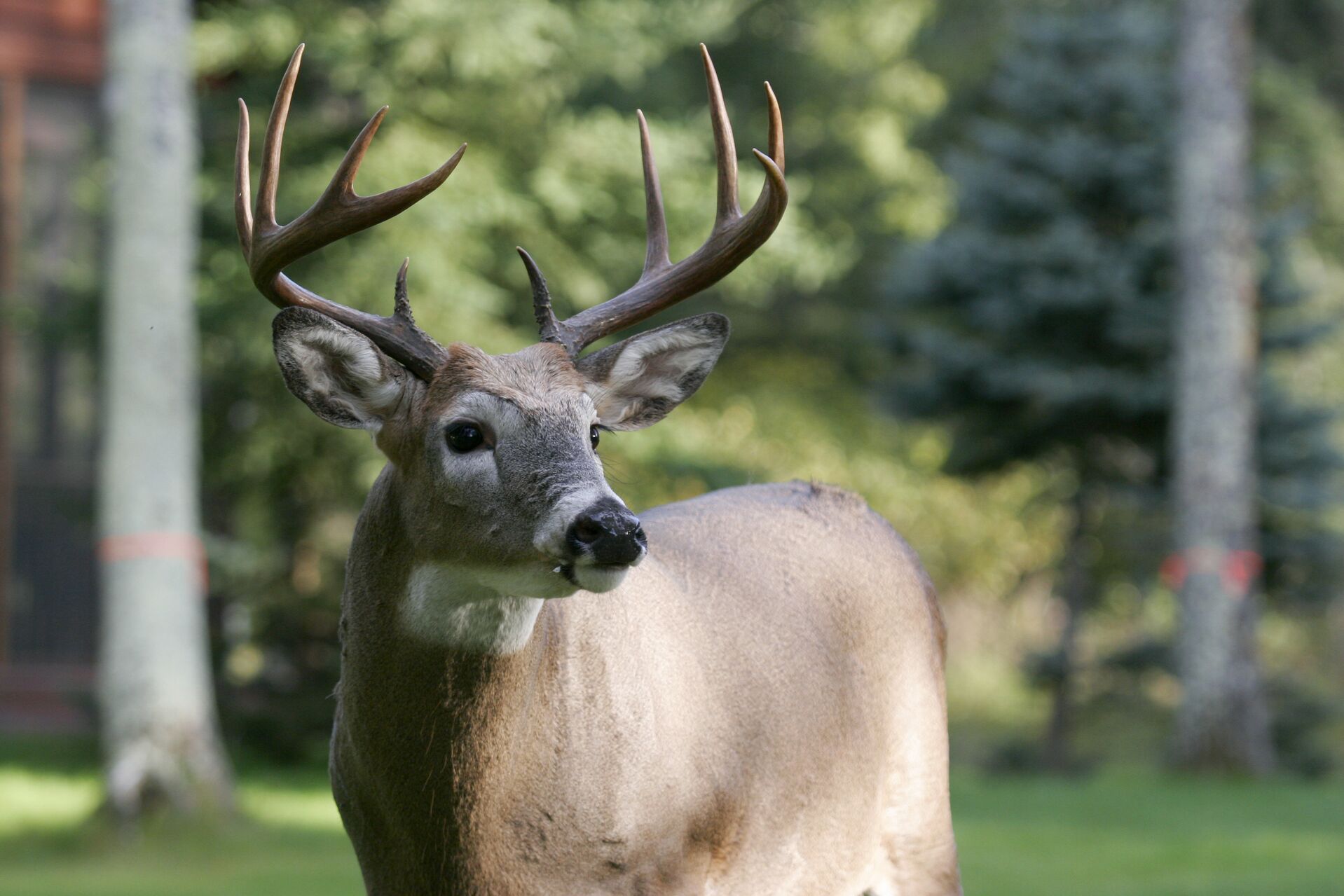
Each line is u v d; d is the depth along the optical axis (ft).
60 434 89.56
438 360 19.36
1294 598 90.33
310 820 57.77
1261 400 87.04
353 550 19.83
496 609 18.67
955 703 130.52
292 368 19.45
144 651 53.93
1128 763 95.81
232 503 82.99
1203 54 77.05
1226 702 77.20
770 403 113.29
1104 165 86.63
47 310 79.46
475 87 77.25
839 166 121.70
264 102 76.18
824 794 22.13
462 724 18.90
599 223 80.48
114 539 54.60
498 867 19.24
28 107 89.56
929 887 24.20
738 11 113.09
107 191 58.70
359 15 74.74
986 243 86.74
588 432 18.94
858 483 114.73
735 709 21.03
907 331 91.25
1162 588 107.34
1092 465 89.61
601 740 19.42
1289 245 93.81
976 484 96.32
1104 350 87.35
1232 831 55.11
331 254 71.97
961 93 123.65
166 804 53.11
